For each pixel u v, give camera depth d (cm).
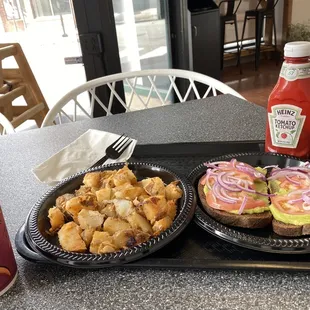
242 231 52
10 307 44
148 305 43
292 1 452
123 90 209
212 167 63
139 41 244
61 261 47
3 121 118
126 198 57
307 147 67
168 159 79
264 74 425
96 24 192
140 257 47
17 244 52
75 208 55
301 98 63
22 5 228
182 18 251
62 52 236
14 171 82
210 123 99
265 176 60
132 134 97
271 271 45
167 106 116
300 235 49
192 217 53
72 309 43
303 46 61
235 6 452
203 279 46
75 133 101
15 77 235
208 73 278
